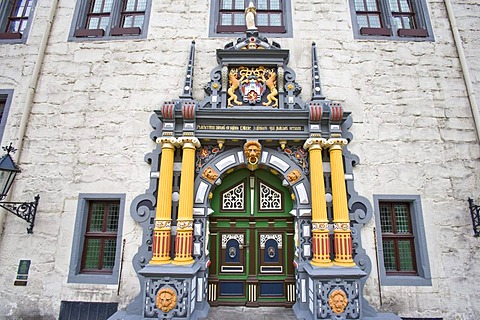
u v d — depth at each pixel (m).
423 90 6.28
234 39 6.55
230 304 5.61
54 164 5.92
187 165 5.43
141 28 6.89
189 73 6.08
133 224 5.59
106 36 6.71
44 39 6.63
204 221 5.50
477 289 5.33
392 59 6.46
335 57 6.46
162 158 5.54
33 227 5.63
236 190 6.05
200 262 5.29
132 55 6.51
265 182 6.06
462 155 5.91
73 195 5.78
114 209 5.84
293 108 5.90
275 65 6.10
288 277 5.68
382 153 5.90
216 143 5.77
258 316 5.13
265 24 6.96
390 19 6.83
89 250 5.71
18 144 5.96
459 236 5.54
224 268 5.77
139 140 6.00
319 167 5.45
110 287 5.37
